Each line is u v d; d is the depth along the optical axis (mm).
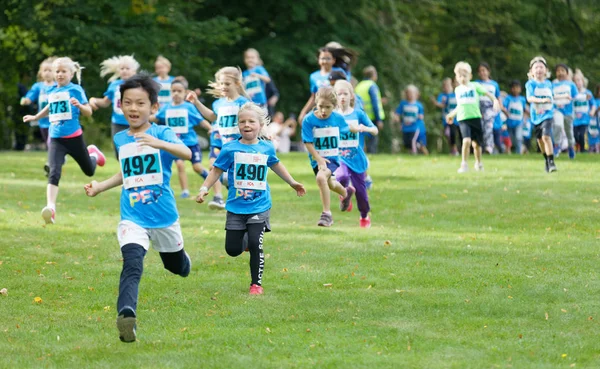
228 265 17219
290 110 58938
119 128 30156
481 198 25781
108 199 26359
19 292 15031
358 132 21656
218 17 56812
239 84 23094
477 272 16375
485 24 66750
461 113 32031
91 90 55719
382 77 60875
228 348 11883
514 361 11273
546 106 31391
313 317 13469
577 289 15023
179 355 11555
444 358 11391
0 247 18531
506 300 14344
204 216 23750
